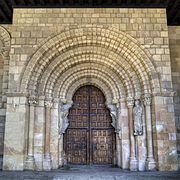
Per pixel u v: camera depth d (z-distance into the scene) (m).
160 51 13.63
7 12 14.98
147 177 10.92
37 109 13.89
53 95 14.70
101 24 13.91
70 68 15.20
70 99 15.47
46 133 13.95
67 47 14.22
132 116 14.24
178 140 14.50
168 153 12.55
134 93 14.27
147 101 13.46
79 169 13.47
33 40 13.73
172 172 11.99
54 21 13.95
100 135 15.59
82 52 14.60
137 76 14.26
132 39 13.73
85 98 16.11
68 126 15.62
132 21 13.95
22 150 12.54
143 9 14.11
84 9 14.07
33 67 13.47
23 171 12.20
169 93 13.16
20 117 12.88
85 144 15.47
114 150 15.17
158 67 13.45
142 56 13.58
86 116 15.85
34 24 13.90
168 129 12.78
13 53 13.57
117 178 10.79
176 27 15.71
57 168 13.78
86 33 13.86
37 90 13.95
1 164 13.50
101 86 15.69
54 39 13.76
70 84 15.40
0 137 14.15
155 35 13.80
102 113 15.89
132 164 13.38
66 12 14.05
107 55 14.67
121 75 14.66
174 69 15.17
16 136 12.67
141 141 13.51
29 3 14.02
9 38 15.12
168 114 12.95
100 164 15.16
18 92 13.09
